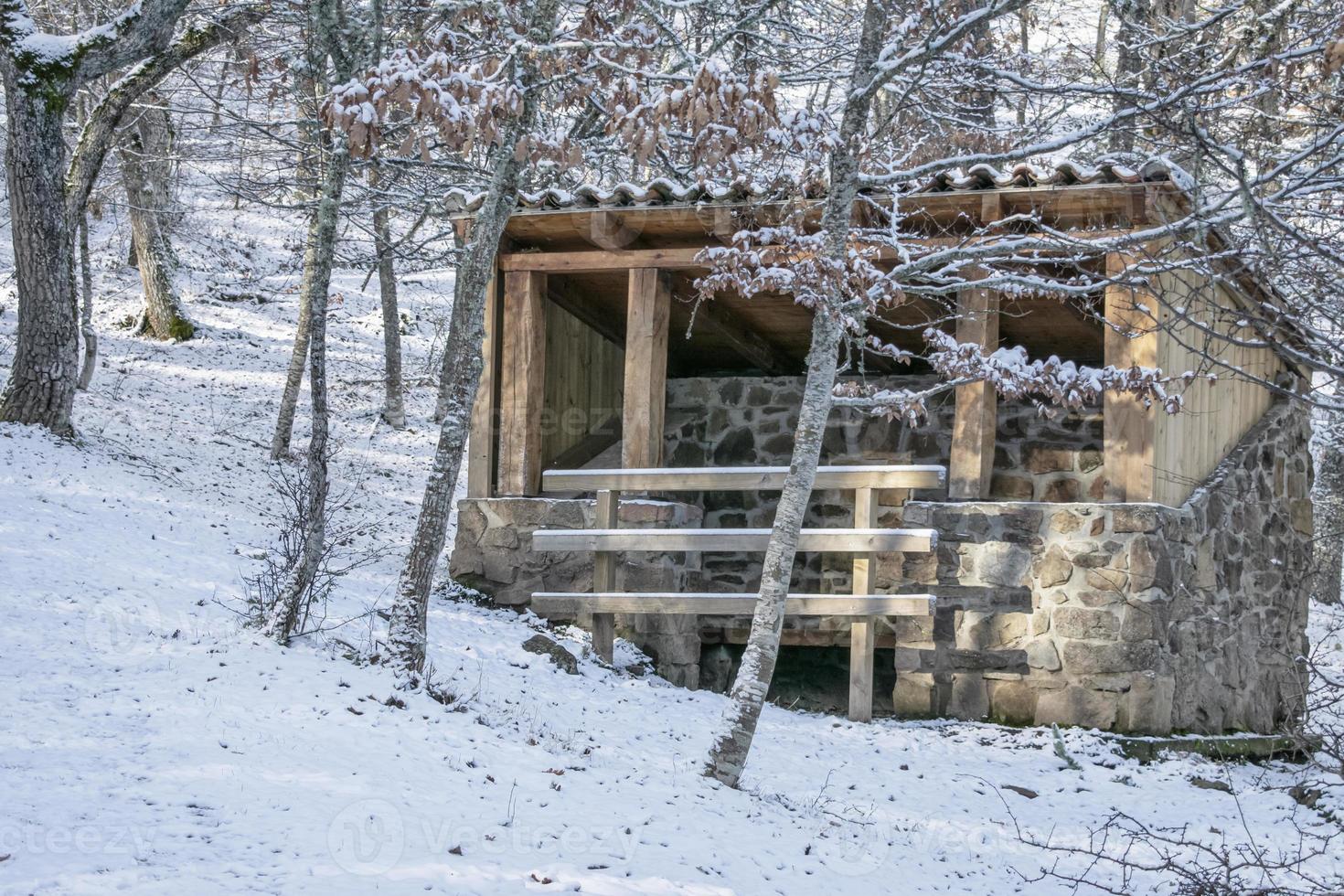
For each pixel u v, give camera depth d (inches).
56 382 498.6
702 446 503.2
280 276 995.9
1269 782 361.7
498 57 297.1
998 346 470.9
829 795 310.8
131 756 229.0
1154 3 481.4
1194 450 417.7
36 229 491.2
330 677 296.2
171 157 673.0
